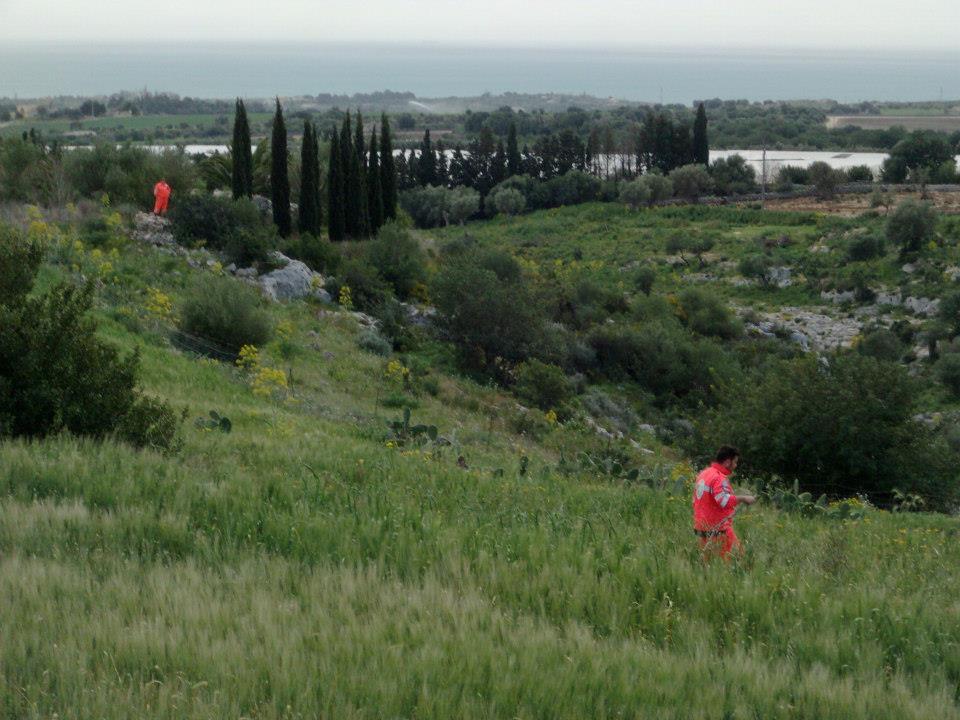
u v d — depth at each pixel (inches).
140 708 184.5
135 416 521.7
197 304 1220.5
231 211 1815.9
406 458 599.2
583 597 280.2
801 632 267.1
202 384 958.4
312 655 214.1
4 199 1697.8
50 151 2213.3
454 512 423.2
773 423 1024.9
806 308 3595.0
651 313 2564.0
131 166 2075.5
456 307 1712.6
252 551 302.8
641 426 1665.8
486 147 6220.5
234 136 2287.2
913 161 6441.9
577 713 198.4
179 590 250.2
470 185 6186.0
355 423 981.2
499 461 802.8
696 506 379.9
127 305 1200.2
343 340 1503.4
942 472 999.6
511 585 289.7
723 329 2837.1
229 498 370.0
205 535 319.9
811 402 1005.8
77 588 249.0
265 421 802.2
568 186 5910.4
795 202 5718.5
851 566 385.1
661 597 295.6
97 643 212.4
